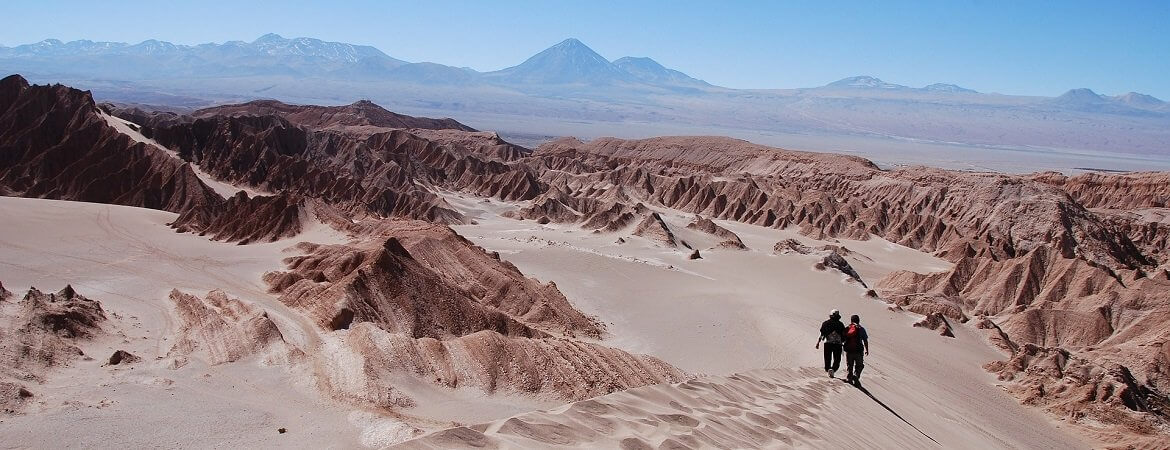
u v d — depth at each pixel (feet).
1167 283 244.63
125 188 378.32
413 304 164.35
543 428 35.12
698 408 45.68
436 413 97.86
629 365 129.90
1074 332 236.43
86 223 280.10
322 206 296.30
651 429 38.58
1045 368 173.37
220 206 315.58
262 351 116.47
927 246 424.46
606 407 40.01
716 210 501.56
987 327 232.53
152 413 85.15
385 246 178.29
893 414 69.21
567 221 407.44
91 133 404.16
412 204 417.69
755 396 54.34
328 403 96.22
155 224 299.17
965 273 286.05
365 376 102.89
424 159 612.70
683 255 318.65
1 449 70.38
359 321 153.58
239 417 86.12
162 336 142.41
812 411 54.90
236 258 243.40
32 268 207.92
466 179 568.82
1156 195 488.44
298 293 174.29
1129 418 152.15
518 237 353.51
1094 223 419.13
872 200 517.14
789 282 270.87
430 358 114.52
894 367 139.85
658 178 557.74
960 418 99.25
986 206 444.55
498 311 181.06
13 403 82.07
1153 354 198.29
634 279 253.24
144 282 199.41
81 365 109.60
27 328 118.62
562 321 189.16
